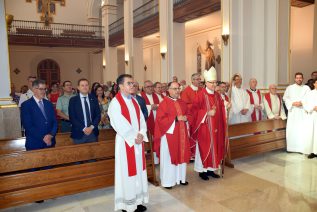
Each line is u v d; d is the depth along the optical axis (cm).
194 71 1498
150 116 520
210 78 434
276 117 587
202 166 442
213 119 432
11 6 1888
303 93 565
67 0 2042
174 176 409
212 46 1344
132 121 321
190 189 405
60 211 348
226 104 471
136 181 322
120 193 321
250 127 532
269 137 564
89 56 2116
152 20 1307
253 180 434
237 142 513
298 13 1093
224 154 448
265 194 381
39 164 340
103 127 551
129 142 312
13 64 1900
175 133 400
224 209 340
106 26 1838
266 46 778
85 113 411
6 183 321
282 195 376
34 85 369
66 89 514
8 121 457
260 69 792
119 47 1959
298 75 574
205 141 430
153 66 1923
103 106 555
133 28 1485
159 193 393
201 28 1374
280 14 754
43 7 1970
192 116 441
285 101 590
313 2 1025
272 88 612
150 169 425
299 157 556
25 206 362
